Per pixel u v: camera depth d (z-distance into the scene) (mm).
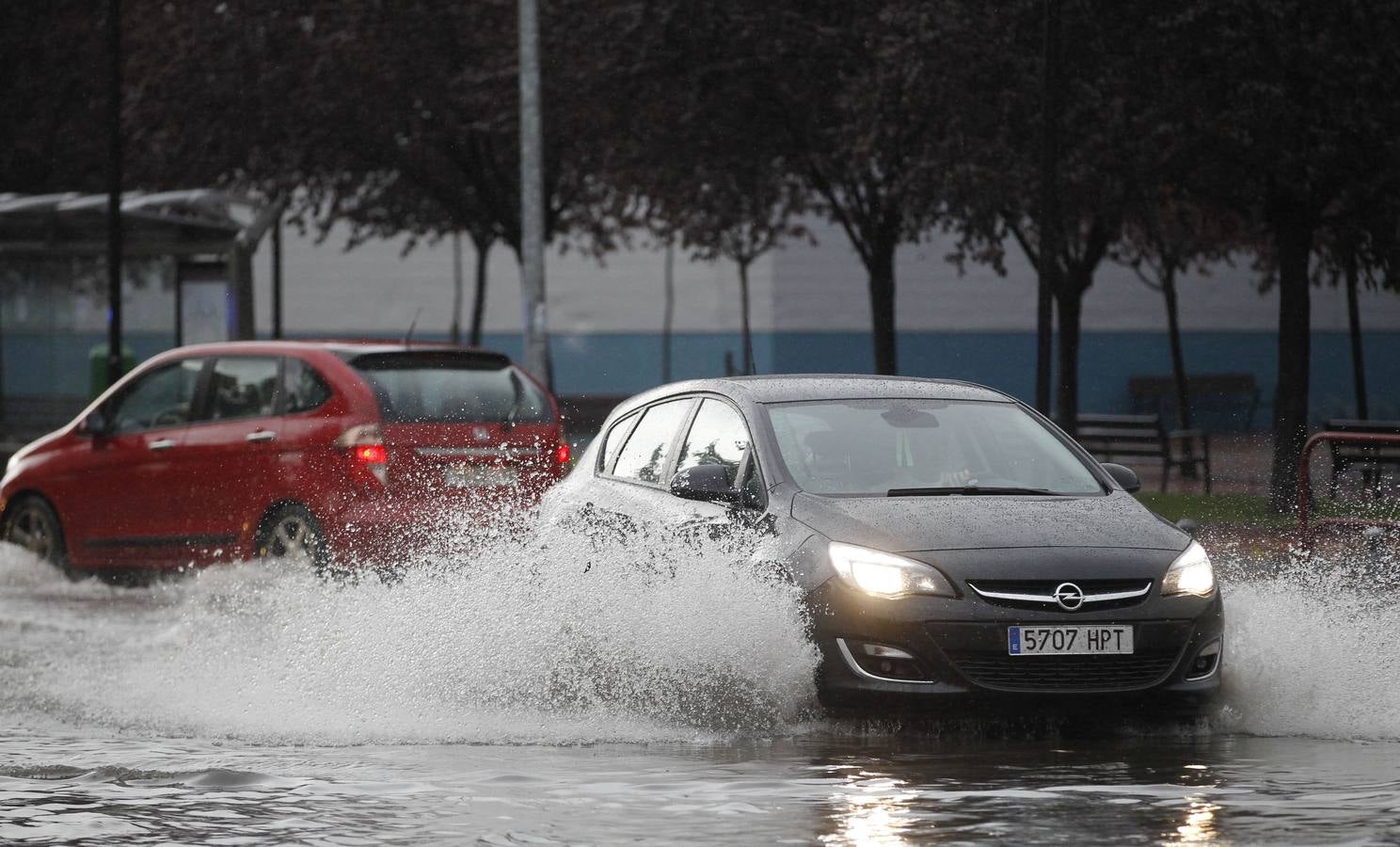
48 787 21141
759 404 28922
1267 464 95625
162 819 19125
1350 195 65438
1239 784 20234
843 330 166750
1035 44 67562
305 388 43750
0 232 82812
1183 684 24281
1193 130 64688
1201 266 107938
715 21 77938
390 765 22297
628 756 22781
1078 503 26578
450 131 98500
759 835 17578
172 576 47438
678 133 82312
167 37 97438
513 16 91312
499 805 19453
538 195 83438
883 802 19250
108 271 81188
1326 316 160375
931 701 23703
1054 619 23891
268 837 18109
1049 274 59938
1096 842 17031
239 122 97375
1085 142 67000
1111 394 163500
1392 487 55188
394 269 182875
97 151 107812
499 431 43531
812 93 78938
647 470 30453
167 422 46344
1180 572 24750
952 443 28438
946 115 69438
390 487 42188
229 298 80438
